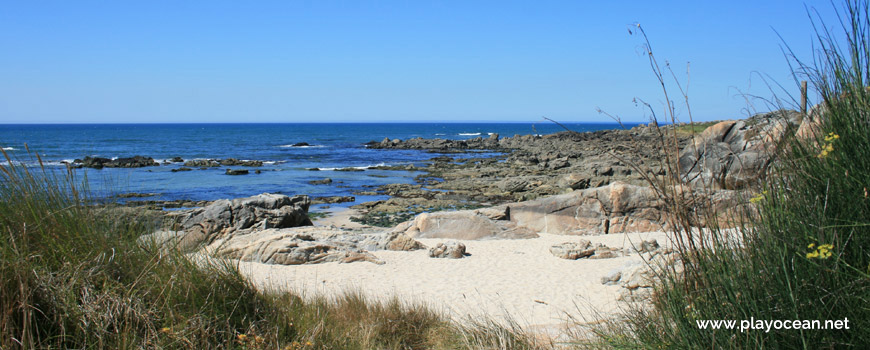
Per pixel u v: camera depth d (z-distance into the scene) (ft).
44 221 13.98
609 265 37.55
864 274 9.20
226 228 46.65
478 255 41.86
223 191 101.14
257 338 14.80
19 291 11.79
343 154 212.43
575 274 35.14
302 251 38.37
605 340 15.51
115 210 16.26
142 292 14.24
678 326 11.78
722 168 12.32
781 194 10.70
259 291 18.17
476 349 18.61
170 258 16.01
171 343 13.05
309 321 17.99
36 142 250.98
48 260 13.37
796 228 10.34
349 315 22.07
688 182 11.96
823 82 11.04
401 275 35.27
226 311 15.49
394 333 21.09
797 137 11.44
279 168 150.00
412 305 25.12
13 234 13.05
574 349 16.94
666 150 11.76
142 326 13.37
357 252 39.63
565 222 52.42
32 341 11.10
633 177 96.02
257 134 424.87
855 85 10.69
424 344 20.58
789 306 9.96
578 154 164.25
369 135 433.07
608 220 51.34
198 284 15.64
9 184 13.99
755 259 10.72
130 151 215.10
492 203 87.61
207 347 13.74
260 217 48.21
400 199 88.99
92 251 14.14
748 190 11.85
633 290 26.22
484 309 26.99
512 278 34.37
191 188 104.58
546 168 139.95
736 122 48.60
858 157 10.11
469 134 473.67
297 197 56.70
